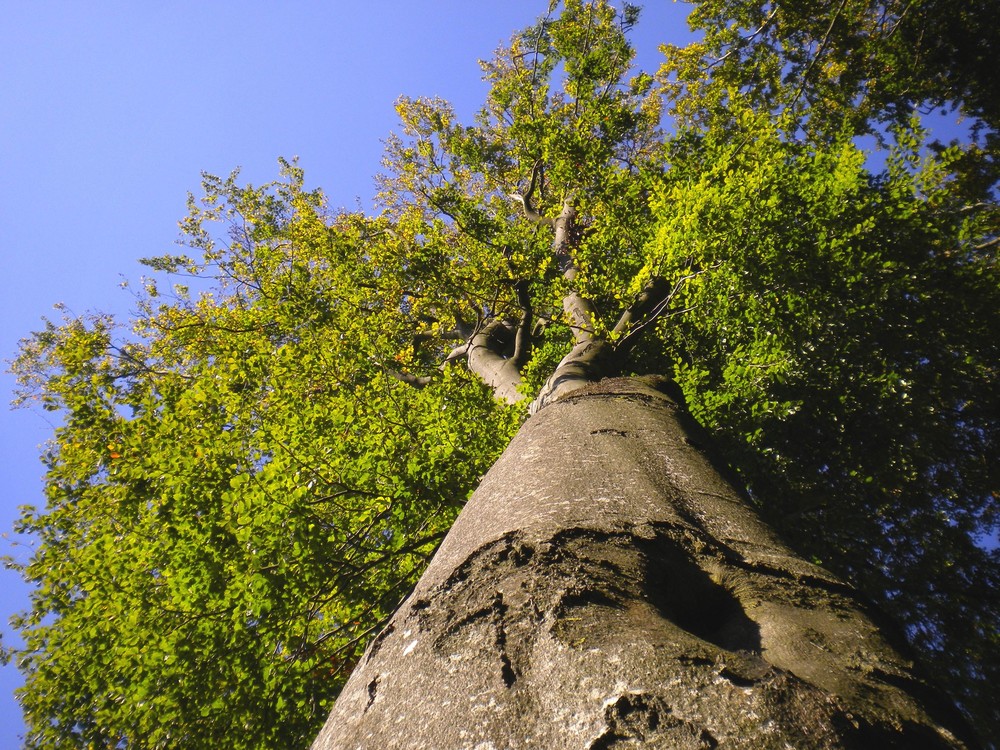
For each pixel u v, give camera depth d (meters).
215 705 4.92
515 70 14.23
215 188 9.42
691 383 6.95
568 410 4.19
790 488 7.34
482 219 9.48
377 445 5.80
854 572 7.53
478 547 2.27
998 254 10.27
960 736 1.41
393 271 7.68
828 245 6.64
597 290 7.78
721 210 6.54
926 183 7.27
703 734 1.23
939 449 7.68
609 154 10.02
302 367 6.54
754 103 13.77
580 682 1.43
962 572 7.56
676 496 2.68
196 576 4.70
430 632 1.90
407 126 13.48
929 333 7.18
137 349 8.97
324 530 5.35
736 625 1.90
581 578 1.90
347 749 1.58
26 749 5.44
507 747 1.32
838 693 1.41
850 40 13.41
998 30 11.79
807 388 7.30
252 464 5.61
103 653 4.98
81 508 5.62
